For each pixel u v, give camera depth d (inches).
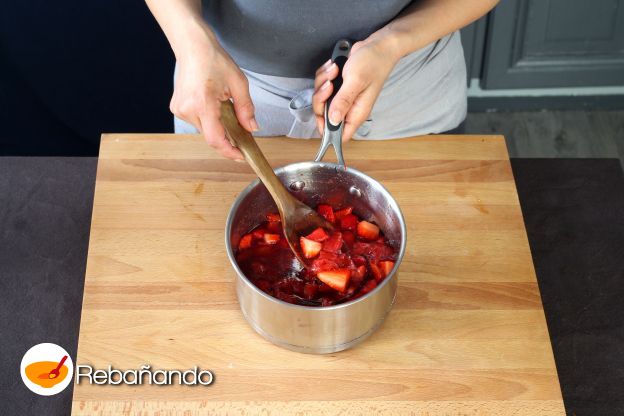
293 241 41.9
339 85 44.1
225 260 45.4
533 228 53.4
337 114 43.1
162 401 39.4
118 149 51.5
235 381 40.2
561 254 51.9
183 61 43.6
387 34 45.3
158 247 46.0
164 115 86.9
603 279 50.5
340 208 46.0
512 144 96.9
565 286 50.1
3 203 52.5
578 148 96.3
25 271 49.3
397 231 41.8
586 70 95.5
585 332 47.8
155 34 79.7
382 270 41.1
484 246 46.3
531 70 95.5
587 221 53.8
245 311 41.5
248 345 41.7
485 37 92.4
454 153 51.8
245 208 43.1
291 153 51.1
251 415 39.0
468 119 99.5
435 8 47.5
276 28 47.4
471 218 47.8
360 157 51.3
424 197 48.9
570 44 92.8
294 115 49.8
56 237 50.9
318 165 43.6
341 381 40.2
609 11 89.1
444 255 45.8
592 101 99.3
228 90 43.3
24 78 79.9
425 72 53.2
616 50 93.6
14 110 81.7
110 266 45.0
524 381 40.4
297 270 42.3
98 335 42.0
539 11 88.8
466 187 49.6
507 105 100.0
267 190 43.5
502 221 47.7
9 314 47.3
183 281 44.4
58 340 46.5
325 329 39.1
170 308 43.2
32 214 52.0
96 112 84.6
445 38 54.2
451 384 40.2
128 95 83.9
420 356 41.3
